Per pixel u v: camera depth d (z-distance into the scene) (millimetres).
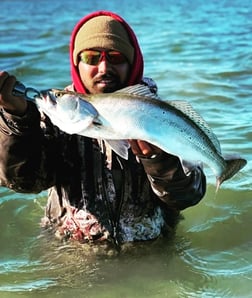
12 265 4098
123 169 3965
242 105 8125
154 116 3182
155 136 3211
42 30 18531
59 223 4191
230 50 12930
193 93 8867
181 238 4434
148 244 4125
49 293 3768
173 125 3244
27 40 15984
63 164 3975
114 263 4043
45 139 3826
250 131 6859
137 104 3145
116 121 3117
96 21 3760
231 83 9461
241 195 5137
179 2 32469
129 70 3828
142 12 25609
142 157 3498
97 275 3955
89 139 3969
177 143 3287
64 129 3131
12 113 3359
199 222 4707
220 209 4918
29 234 4570
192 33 16219
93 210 4016
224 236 4496
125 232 4051
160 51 13125
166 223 4336
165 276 3943
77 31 3859
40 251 4246
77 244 4117
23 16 25000
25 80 10453
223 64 11180
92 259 4066
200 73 10297
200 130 3379
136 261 4070
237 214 4832
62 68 11414
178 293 3762
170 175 3609
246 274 3949
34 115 3451
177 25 18797
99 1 38094
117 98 3119
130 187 3994
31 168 3752
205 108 8000
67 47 13977
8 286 3844
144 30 17531
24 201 5148
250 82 9539
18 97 3270
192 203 3904
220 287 3812
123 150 3258
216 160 3496
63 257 4129
